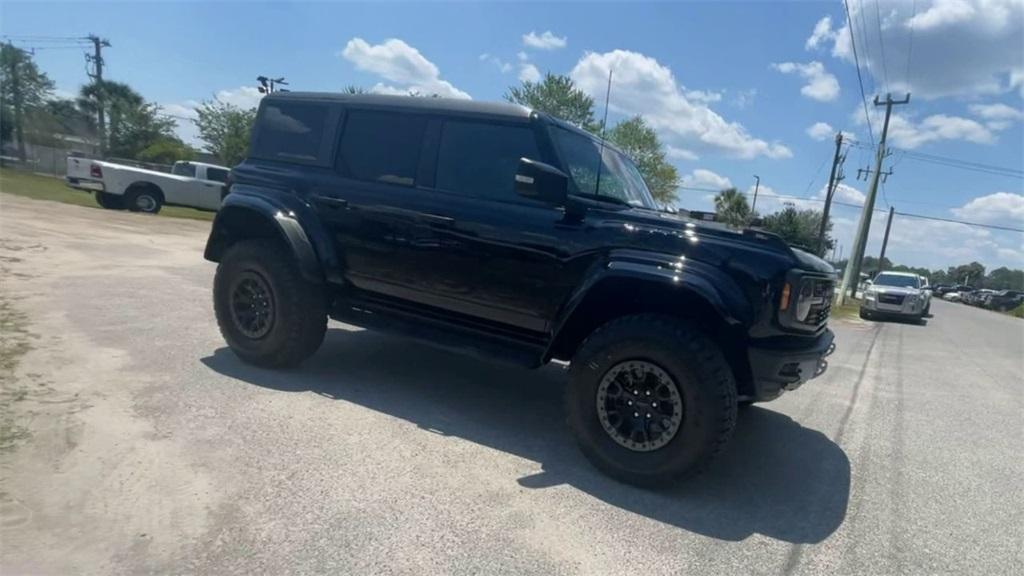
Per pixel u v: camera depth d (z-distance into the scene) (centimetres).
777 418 559
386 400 464
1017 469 482
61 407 385
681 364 346
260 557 261
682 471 352
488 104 445
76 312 624
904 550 329
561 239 400
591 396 375
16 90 4803
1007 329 2119
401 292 468
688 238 374
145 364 484
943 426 594
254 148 532
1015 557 331
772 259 360
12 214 1391
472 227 427
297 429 391
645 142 3058
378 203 462
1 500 281
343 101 499
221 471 328
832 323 1705
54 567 241
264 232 522
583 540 302
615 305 402
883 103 2883
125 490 300
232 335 504
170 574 245
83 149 5166
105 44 4962
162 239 1323
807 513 362
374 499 317
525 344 433
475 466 370
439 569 265
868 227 3469
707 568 290
